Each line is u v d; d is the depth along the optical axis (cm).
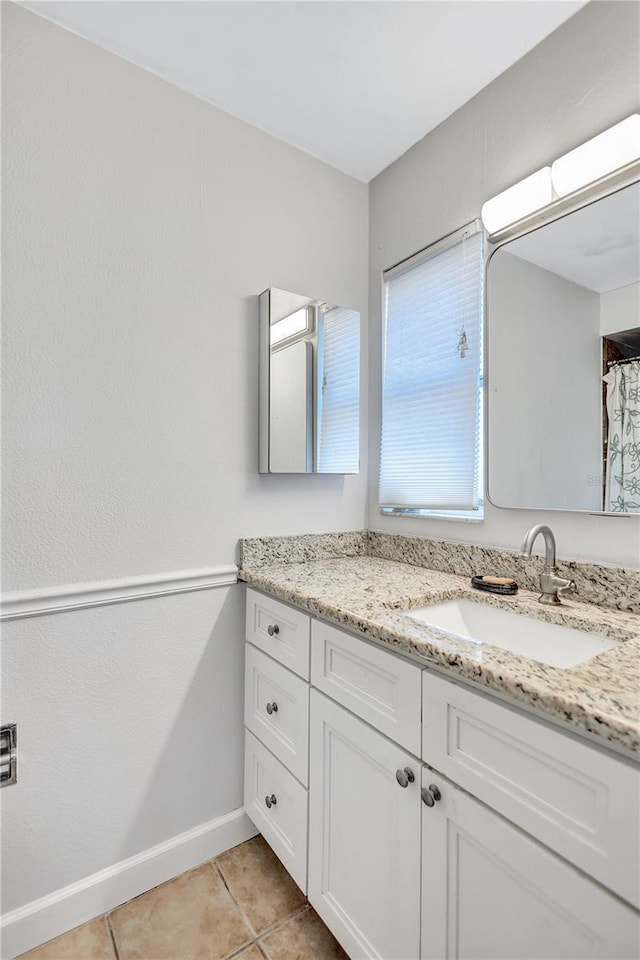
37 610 114
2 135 109
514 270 127
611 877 60
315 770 115
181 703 138
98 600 122
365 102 141
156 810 133
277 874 137
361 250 179
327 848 111
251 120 148
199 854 140
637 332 104
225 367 145
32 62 112
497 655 78
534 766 69
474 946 77
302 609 122
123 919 122
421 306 159
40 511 115
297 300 156
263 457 150
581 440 113
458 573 142
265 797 136
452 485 149
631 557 106
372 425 180
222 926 121
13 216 110
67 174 117
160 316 132
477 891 77
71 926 118
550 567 111
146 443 130
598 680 69
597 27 111
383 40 119
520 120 128
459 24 115
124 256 126
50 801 117
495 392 133
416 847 87
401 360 168
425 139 157
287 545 158
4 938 110
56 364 116
